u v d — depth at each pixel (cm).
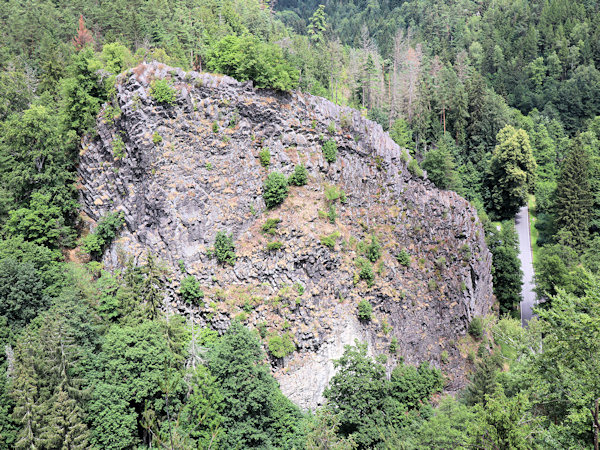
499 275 12769
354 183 10175
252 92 9356
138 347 6669
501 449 4272
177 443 3133
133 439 6197
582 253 13475
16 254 7500
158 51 11094
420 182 11212
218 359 6875
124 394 6312
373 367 7712
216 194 8862
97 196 9012
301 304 8344
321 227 9075
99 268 8550
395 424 7775
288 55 11519
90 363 6575
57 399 5975
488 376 8519
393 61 18462
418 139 15188
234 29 15388
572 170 14200
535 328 7631
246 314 8206
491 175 15288
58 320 6412
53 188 8694
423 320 10006
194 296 8312
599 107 18262
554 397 5028
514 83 19412
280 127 9494
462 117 16188
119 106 8831
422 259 10494
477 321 10662
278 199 9025
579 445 4462
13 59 12400
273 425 7138
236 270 8556
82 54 8962
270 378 7200
